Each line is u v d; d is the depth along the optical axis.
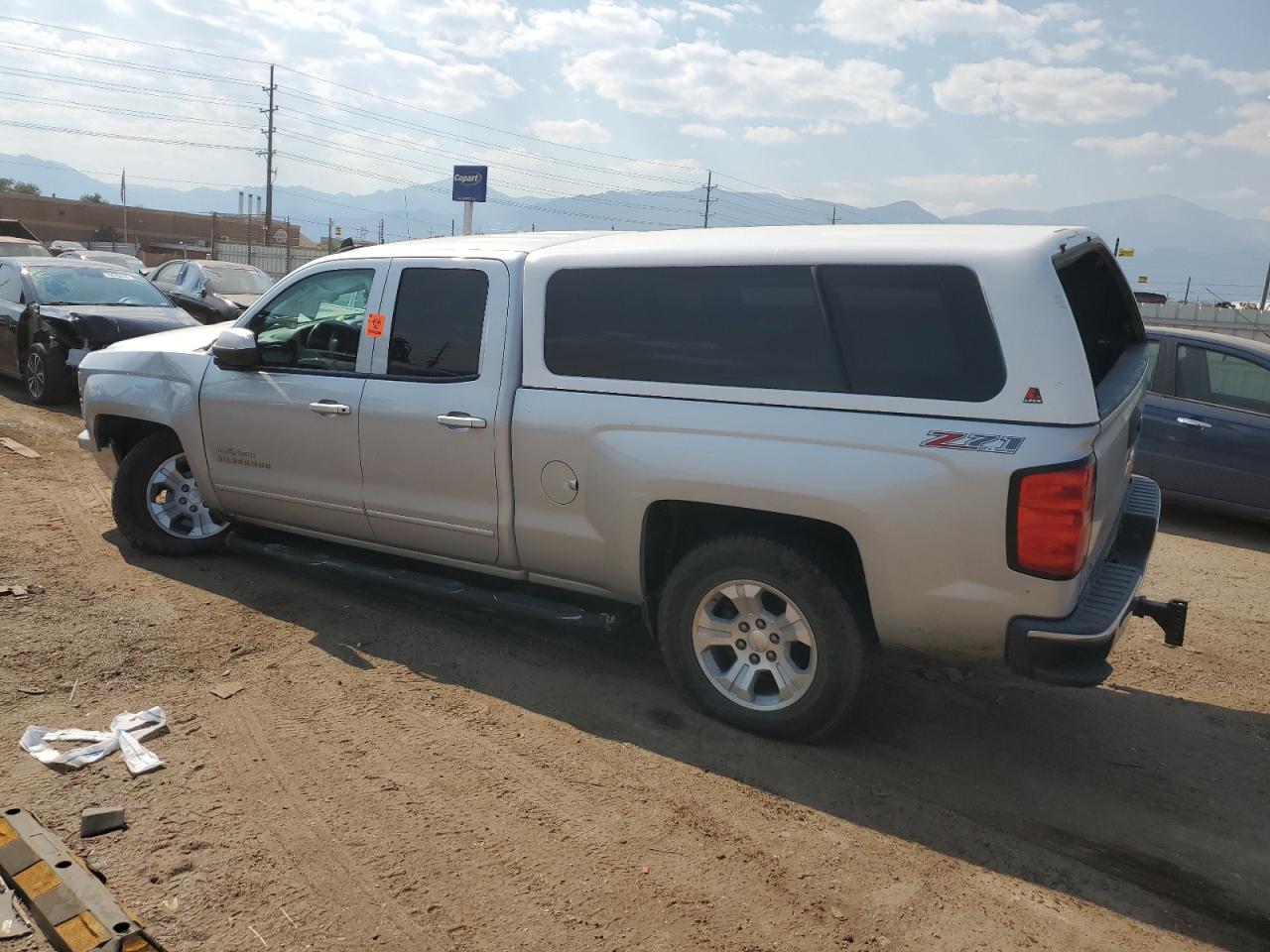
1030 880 3.07
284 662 4.41
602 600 4.83
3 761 3.49
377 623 4.90
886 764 3.75
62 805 3.22
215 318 15.16
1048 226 3.79
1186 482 7.99
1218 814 3.53
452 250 4.50
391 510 4.66
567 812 3.31
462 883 2.92
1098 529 3.48
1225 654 5.16
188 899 2.79
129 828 3.12
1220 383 7.94
